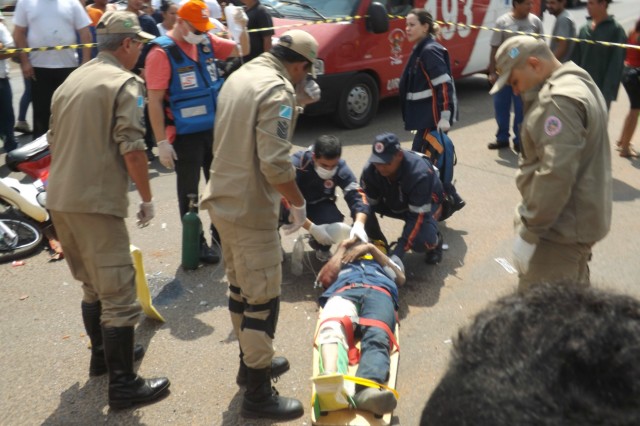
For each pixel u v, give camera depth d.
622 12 16.92
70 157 3.12
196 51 4.51
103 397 3.47
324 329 3.46
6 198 4.96
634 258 4.91
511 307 0.78
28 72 6.85
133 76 3.17
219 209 3.08
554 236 3.03
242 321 3.18
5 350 3.87
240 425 3.24
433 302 4.37
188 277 4.69
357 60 7.89
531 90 3.03
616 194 6.13
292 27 7.70
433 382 3.58
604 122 2.95
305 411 3.34
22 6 6.69
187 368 3.70
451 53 9.05
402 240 4.51
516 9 7.21
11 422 3.28
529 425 0.68
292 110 2.96
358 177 6.56
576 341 0.71
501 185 6.43
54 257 4.96
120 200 3.20
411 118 5.58
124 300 3.26
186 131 4.50
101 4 7.65
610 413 0.67
